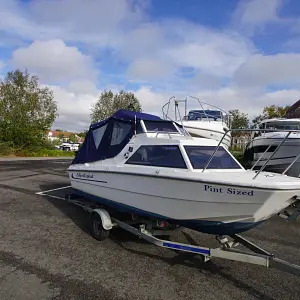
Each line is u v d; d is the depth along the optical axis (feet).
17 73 94.99
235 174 11.95
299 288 10.48
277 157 32.22
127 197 14.32
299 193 10.28
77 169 18.53
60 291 9.67
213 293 9.96
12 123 86.89
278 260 9.70
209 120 35.70
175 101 21.99
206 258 11.14
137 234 13.34
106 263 12.06
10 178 35.68
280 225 18.48
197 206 11.50
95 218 14.89
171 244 11.88
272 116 99.96
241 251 10.99
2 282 10.08
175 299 9.48
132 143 15.26
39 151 91.35
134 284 10.37
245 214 10.61
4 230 15.67
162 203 12.63
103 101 118.73
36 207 21.12
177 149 12.91
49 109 98.73
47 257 12.39
